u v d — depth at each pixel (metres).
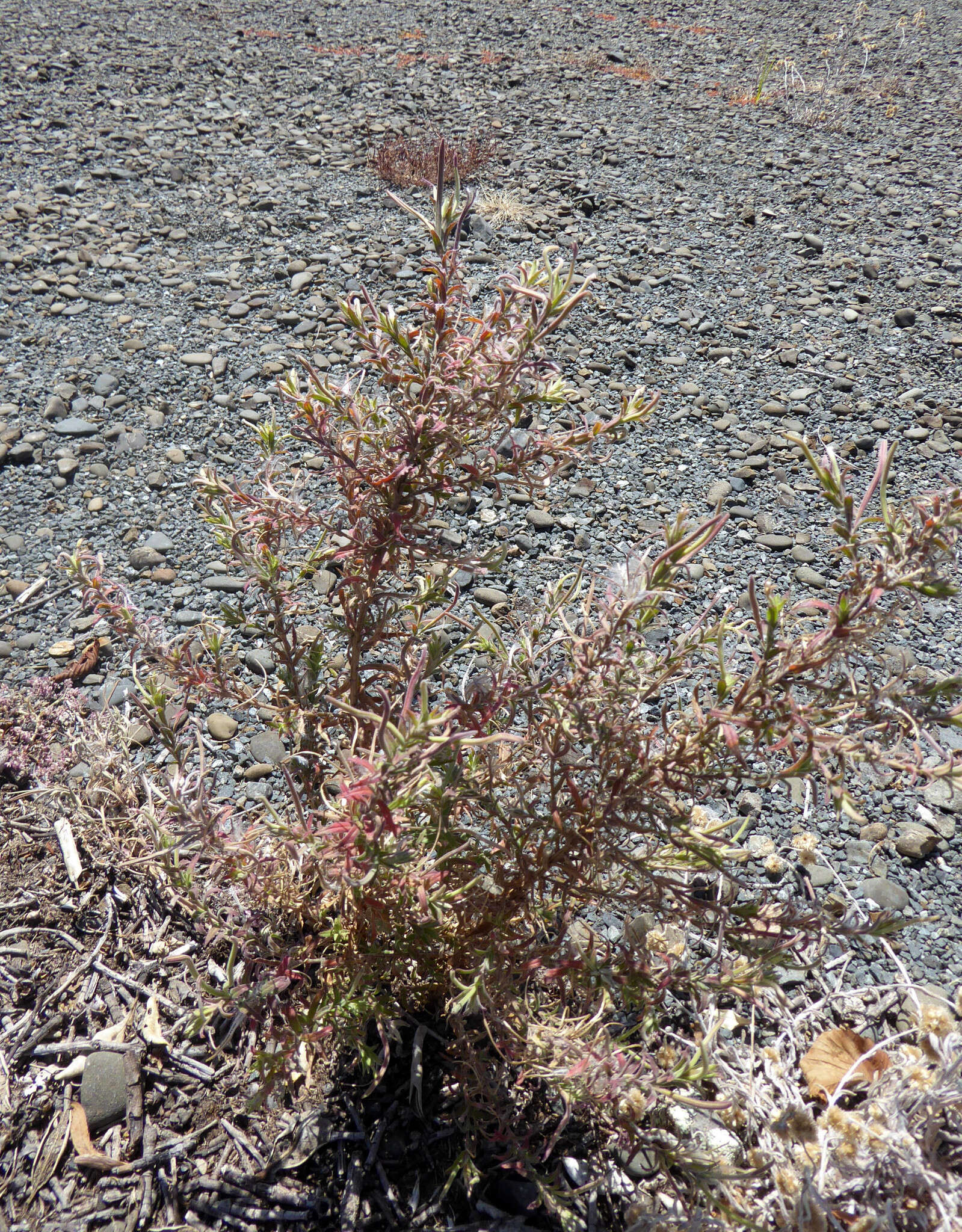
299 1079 0.44
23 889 0.52
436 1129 0.42
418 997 0.43
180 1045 0.46
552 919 0.43
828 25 2.53
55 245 1.21
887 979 0.50
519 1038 0.37
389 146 1.52
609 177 1.48
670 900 0.37
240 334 1.05
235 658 0.47
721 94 1.92
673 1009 0.47
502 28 2.29
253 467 0.86
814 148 1.66
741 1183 0.39
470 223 1.26
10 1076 0.44
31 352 1.01
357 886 0.34
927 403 1.00
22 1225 0.39
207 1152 0.42
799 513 0.85
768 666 0.32
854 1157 0.37
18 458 0.86
